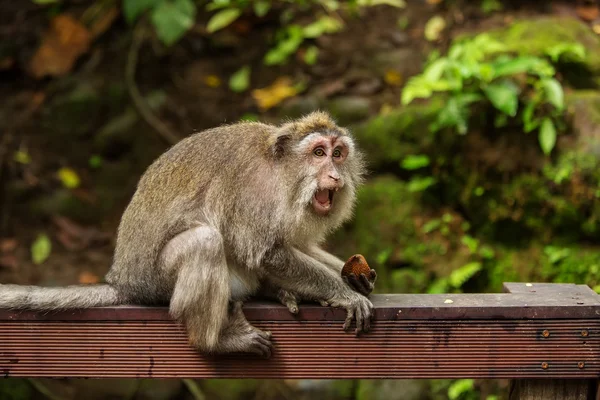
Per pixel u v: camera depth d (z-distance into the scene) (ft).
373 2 48.08
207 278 21.68
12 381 38.11
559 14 46.47
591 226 38.06
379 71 45.75
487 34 44.45
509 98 38.42
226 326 21.57
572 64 41.81
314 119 24.09
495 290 38.63
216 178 23.58
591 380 21.09
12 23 50.37
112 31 49.90
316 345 21.48
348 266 22.91
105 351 21.57
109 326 21.57
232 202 23.36
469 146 39.68
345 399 37.76
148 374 21.58
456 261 39.04
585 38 43.50
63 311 21.48
